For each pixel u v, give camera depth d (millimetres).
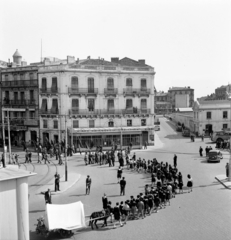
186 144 62562
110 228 20641
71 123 57156
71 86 57219
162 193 24719
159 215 22891
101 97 58875
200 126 74000
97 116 58625
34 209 24938
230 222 21109
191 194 28094
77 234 19719
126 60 64125
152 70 61469
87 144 56750
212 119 73500
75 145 55969
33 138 61812
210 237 18812
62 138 57406
